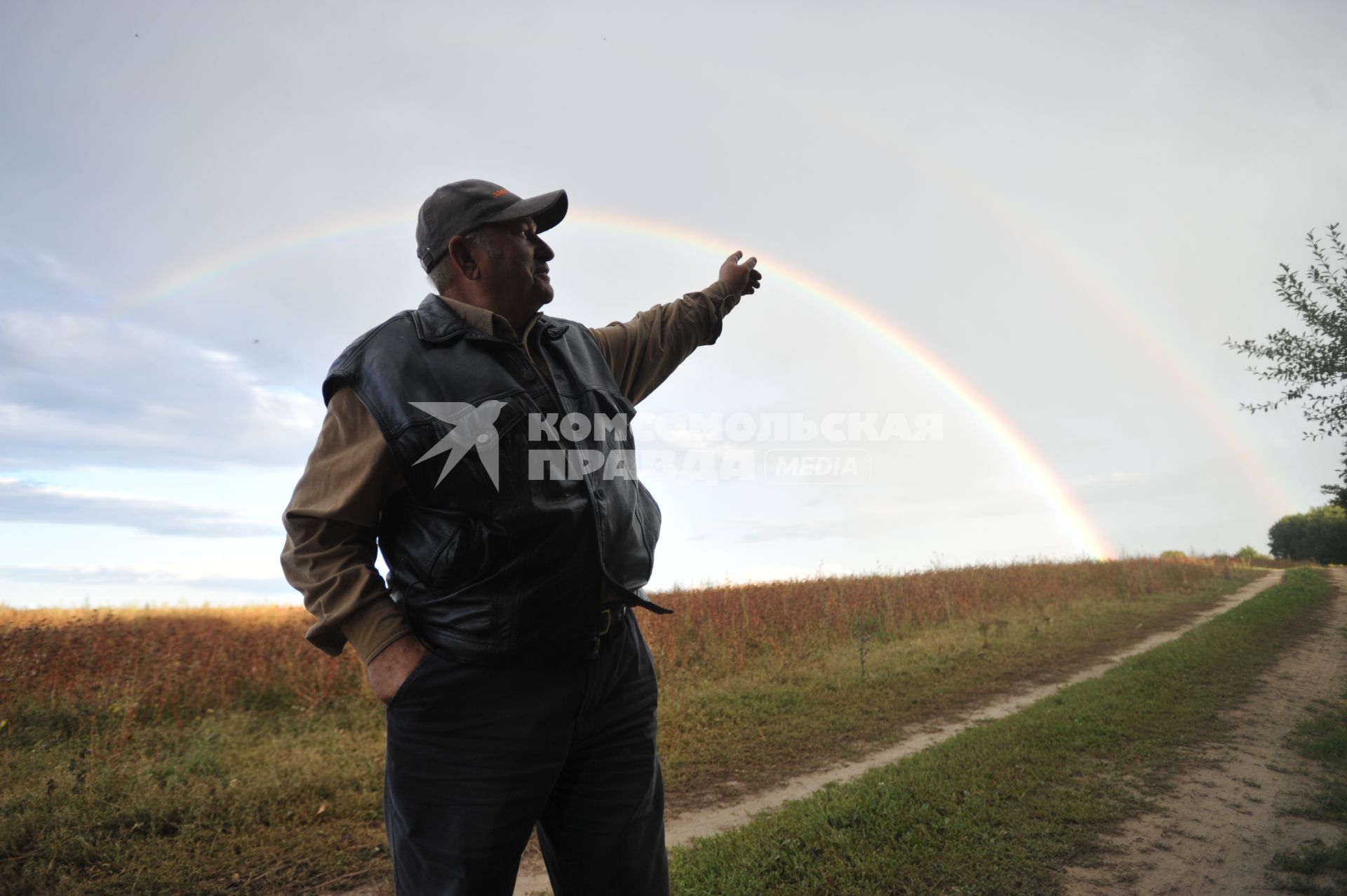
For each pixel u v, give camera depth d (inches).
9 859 159.2
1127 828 168.2
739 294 85.4
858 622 497.0
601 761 59.0
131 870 158.1
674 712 299.4
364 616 51.2
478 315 55.4
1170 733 250.7
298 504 51.7
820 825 163.0
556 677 53.9
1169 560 1149.7
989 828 163.2
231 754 237.9
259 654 330.3
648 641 399.5
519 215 58.6
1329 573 1199.6
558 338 62.0
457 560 51.1
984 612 597.0
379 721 290.4
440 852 51.8
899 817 167.0
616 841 58.2
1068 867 147.7
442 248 59.0
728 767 240.2
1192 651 414.9
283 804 197.3
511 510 50.9
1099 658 432.5
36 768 214.2
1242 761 220.5
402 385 51.5
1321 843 157.9
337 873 160.4
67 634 342.6
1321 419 238.4
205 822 182.5
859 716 303.7
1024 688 358.0
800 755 252.8
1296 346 240.7
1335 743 232.5
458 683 51.3
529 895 148.3
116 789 196.1
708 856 150.1
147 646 329.1
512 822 52.2
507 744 51.9
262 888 153.7
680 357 79.5
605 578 55.3
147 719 277.9
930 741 268.2
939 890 136.8
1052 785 195.5
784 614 490.9
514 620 51.4
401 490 53.2
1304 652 426.6
